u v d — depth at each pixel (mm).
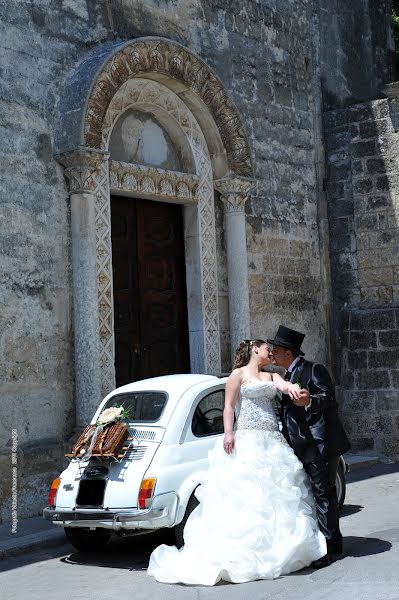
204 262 14617
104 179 12750
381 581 7184
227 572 7613
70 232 12422
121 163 13203
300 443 8219
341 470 10492
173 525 8461
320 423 8234
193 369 14555
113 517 8344
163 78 13828
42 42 12312
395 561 7879
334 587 7125
